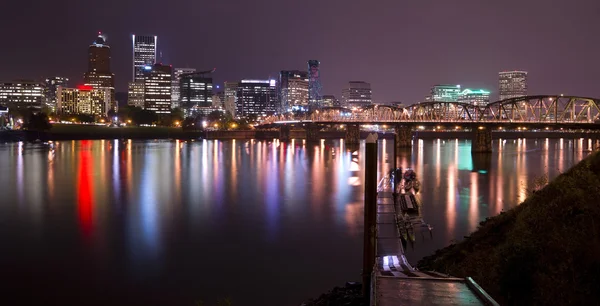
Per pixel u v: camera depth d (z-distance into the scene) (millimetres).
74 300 38625
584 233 26031
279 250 51938
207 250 52125
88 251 51625
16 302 38188
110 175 120688
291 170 137500
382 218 61562
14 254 50500
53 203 79688
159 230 61000
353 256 49594
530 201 38156
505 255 24266
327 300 34125
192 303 37938
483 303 21422
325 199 85438
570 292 22094
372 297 21688
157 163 155500
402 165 152000
